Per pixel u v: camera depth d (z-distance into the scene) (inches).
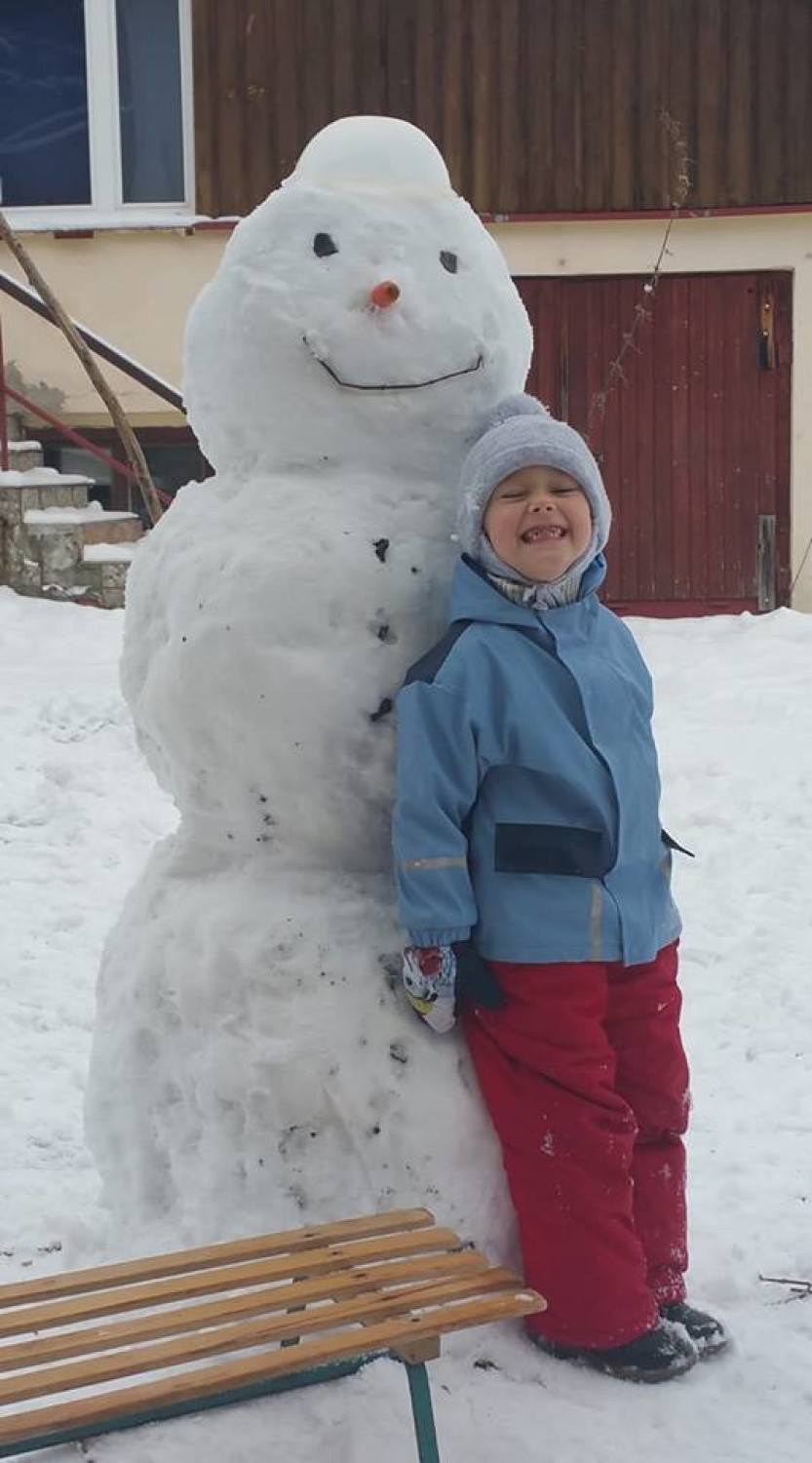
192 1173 117.8
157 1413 101.7
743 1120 168.7
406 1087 112.5
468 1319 96.0
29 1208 153.7
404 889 109.0
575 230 480.4
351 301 115.6
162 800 287.7
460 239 120.5
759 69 473.1
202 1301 105.4
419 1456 98.5
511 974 112.0
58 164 512.4
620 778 113.3
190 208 507.5
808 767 292.8
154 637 121.4
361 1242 106.0
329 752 113.3
